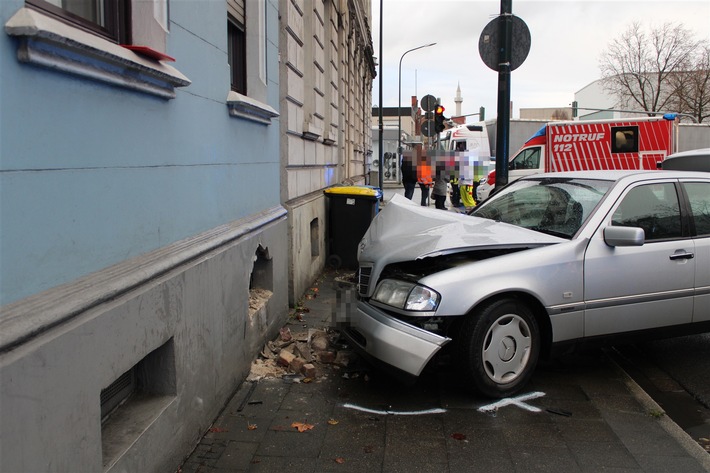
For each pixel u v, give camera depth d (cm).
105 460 254
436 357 418
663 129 1675
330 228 911
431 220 509
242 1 516
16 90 199
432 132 1669
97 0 274
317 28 909
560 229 473
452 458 346
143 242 298
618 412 410
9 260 195
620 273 451
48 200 217
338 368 487
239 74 521
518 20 772
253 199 509
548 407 416
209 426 377
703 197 510
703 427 404
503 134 784
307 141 807
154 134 310
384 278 446
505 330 420
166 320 307
